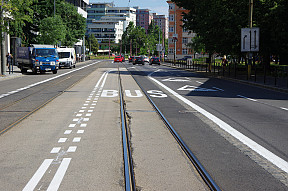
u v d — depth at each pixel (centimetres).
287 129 857
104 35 19538
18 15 2852
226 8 3169
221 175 511
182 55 10694
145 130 834
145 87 2022
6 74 2983
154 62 6931
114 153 622
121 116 1023
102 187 455
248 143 706
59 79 2612
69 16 8038
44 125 883
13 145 679
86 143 695
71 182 472
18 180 479
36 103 1297
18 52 3619
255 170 535
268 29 3103
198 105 1280
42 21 5359
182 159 591
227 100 1457
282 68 3012
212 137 763
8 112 1090
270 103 1382
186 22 3878
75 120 952
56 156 599
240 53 3425
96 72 3678
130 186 458
